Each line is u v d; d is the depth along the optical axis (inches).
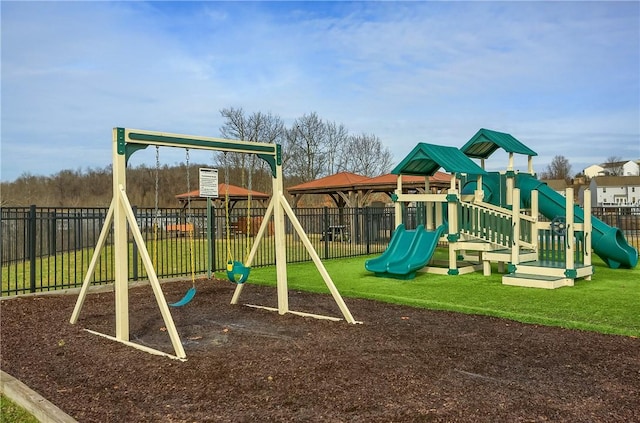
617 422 123.6
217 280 408.8
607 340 202.7
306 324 241.1
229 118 1822.1
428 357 181.5
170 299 326.6
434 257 520.7
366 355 185.0
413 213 721.6
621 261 416.8
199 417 132.0
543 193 446.9
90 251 737.6
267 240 817.5
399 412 131.3
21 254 651.5
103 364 182.9
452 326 230.8
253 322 250.7
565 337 208.2
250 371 168.7
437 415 128.8
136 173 1733.5
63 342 216.8
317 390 149.0
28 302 313.6
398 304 287.6
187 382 160.1
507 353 185.8
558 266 353.7
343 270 450.6
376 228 711.1
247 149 258.4
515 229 358.9
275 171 271.3
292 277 407.8
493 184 463.5
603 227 425.7
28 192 1825.8
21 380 166.7
